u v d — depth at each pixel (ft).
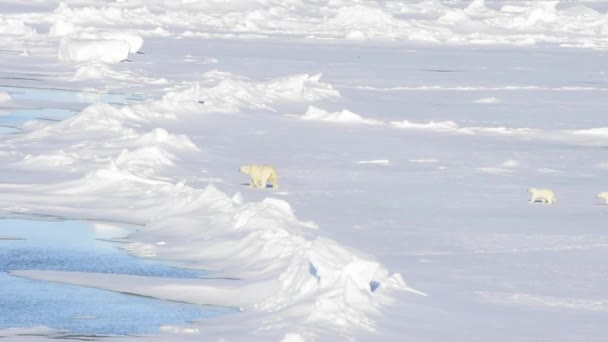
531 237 147.54
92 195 167.32
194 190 163.22
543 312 105.29
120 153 205.87
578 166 228.63
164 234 142.61
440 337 93.15
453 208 170.91
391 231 149.38
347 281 102.12
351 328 93.25
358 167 214.28
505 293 113.29
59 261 128.36
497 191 191.01
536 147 257.96
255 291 111.55
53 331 98.99
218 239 135.44
